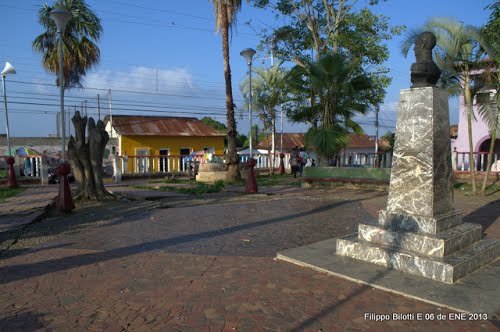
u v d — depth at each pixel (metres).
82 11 19.59
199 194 11.94
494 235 6.41
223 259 5.27
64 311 3.72
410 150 4.87
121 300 3.95
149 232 6.90
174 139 32.66
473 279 4.27
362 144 44.06
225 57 16.19
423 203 4.75
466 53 10.48
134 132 31.03
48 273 4.76
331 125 13.80
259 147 38.56
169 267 4.95
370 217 8.23
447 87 11.02
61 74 9.95
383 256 4.73
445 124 4.94
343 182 13.66
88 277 4.61
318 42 17.45
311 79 13.55
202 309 3.74
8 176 14.23
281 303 3.85
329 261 4.96
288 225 7.47
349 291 4.12
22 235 6.65
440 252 4.41
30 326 3.44
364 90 14.34
